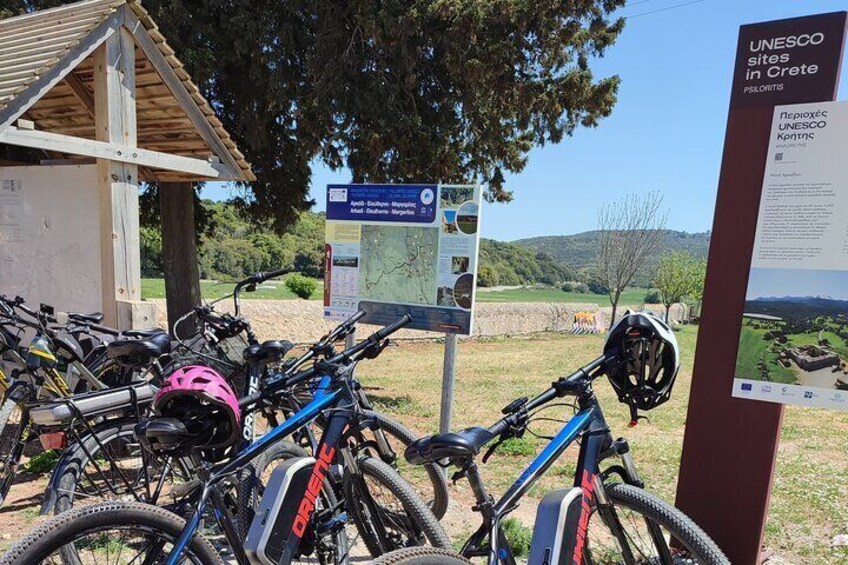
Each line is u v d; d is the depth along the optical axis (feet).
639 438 22.36
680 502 11.64
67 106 22.45
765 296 10.72
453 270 17.19
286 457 11.27
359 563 11.12
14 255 19.80
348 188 18.69
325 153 31.91
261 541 7.69
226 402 8.04
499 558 7.79
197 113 19.90
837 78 10.12
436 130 29.43
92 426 10.78
